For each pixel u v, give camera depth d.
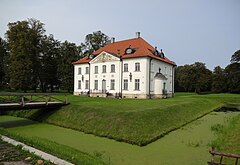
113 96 36.19
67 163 5.81
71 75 53.31
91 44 56.06
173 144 11.53
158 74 35.91
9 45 45.03
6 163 5.77
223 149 9.72
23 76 42.56
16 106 17.41
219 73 76.88
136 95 34.16
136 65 34.50
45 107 19.61
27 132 14.71
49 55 51.97
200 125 17.00
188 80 81.25
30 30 45.62
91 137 13.34
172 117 17.45
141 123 14.09
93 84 40.00
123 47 39.59
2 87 58.34
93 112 17.12
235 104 37.06
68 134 14.16
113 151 10.30
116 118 14.95
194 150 10.30
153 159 9.04
